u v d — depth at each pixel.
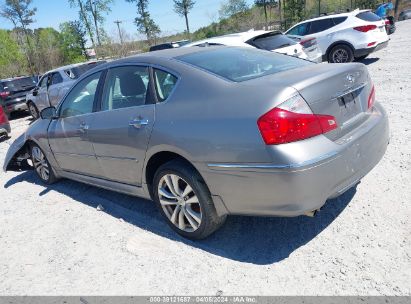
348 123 3.00
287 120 2.60
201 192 3.11
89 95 4.24
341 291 2.55
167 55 3.64
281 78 2.94
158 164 3.54
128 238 3.65
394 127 5.40
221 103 2.92
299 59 3.88
